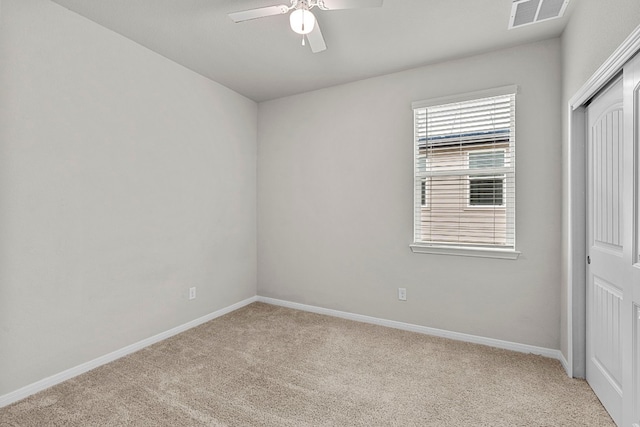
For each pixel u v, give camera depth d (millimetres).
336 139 3447
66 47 2158
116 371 2301
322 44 2139
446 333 2910
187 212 3088
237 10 2178
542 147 2529
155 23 2336
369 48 2664
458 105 2867
